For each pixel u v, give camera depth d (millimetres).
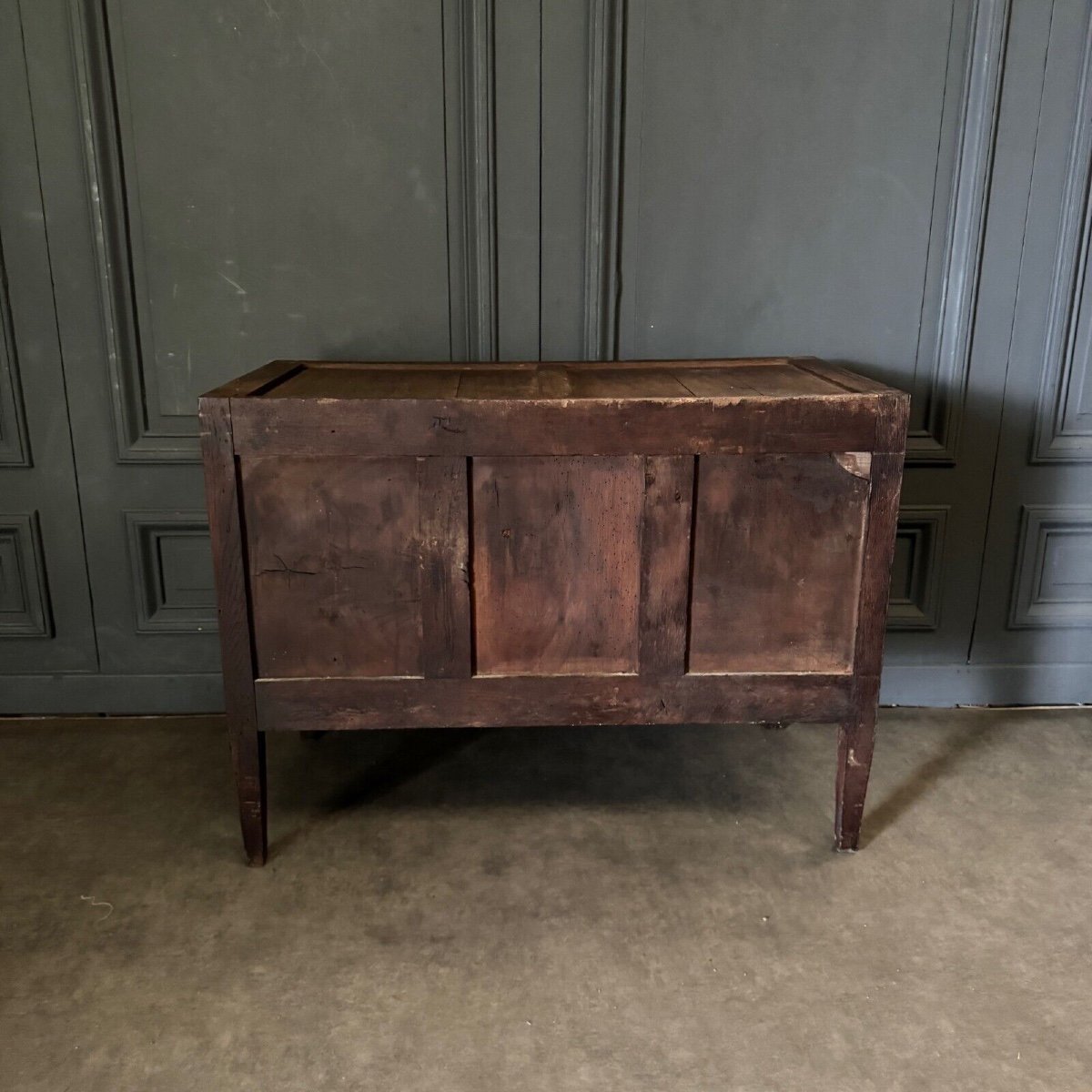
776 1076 1329
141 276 2123
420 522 1648
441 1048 1375
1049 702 2434
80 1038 1392
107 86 2016
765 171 2117
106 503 2242
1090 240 2160
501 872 1776
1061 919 1649
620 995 1479
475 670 1738
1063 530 2338
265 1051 1370
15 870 1775
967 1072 1336
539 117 2062
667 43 2039
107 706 2363
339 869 1783
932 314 2213
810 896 1708
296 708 1729
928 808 1982
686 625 1720
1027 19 2045
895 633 2395
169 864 1797
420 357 2195
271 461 1617
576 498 1650
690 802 2012
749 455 1635
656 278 2164
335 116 2053
